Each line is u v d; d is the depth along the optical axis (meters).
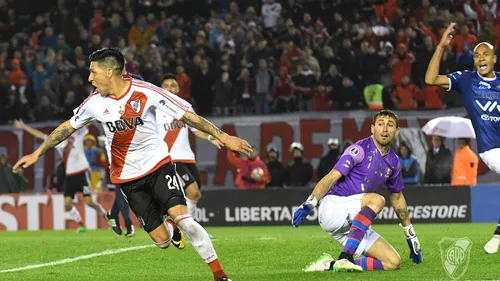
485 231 27.58
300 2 48.25
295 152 38.06
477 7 46.69
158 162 15.12
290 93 42.97
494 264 17.80
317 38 45.84
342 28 45.53
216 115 41.69
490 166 19.95
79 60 47.41
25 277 17.67
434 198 35.56
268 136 41.16
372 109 40.72
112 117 14.78
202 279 16.72
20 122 32.16
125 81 14.79
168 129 24.48
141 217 15.51
